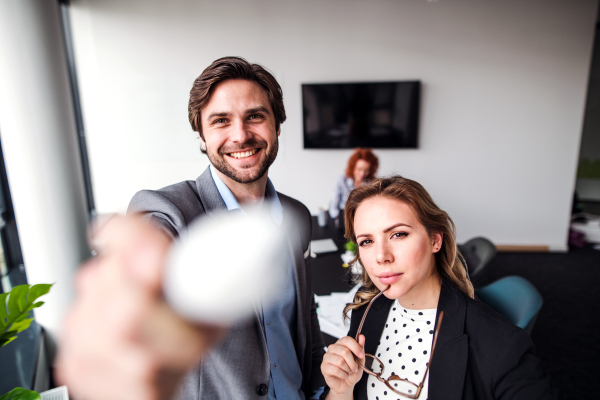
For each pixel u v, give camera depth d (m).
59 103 2.22
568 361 2.30
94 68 3.78
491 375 0.70
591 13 3.57
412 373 0.79
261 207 0.83
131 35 3.76
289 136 4.07
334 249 2.30
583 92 3.74
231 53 3.84
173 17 3.75
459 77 3.83
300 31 3.80
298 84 3.93
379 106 3.90
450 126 3.95
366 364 0.87
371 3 3.72
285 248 0.83
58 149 2.20
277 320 0.79
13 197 2.12
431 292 0.81
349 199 0.82
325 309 1.55
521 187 4.01
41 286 0.90
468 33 3.73
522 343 0.71
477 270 2.06
